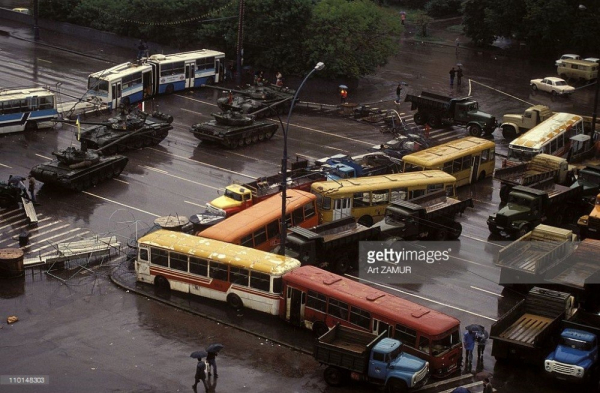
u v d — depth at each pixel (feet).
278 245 162.09
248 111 238.48
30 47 306.14
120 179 196.44
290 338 133.90
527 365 128.36
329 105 257.96
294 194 171.53
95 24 324.39
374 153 206.39
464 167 201.77
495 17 326.24
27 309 139.74
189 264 144.97
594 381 124.77
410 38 348.59
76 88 261.03
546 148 211.41
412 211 167.02
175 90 268.41
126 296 145.89
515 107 266.77
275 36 286.46
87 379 120.57
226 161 211.41
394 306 128.06
